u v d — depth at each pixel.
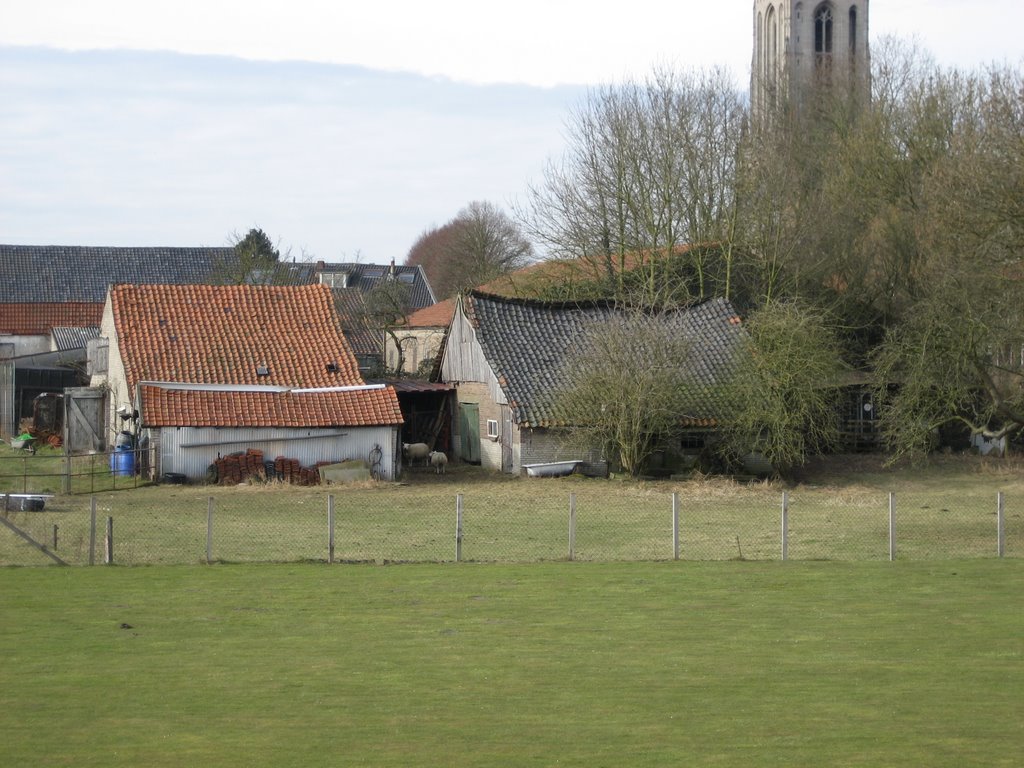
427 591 25.61
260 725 15.90
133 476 49.31
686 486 49.09
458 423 61.19
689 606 24.17
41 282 100.25
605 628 22.11
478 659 19.75
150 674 18.70
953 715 16.20
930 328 41.44
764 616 23.20
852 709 16.58
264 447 50.59
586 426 52.34
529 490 48.03
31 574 27.33
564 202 67.69
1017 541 33.81
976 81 63.12
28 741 15.12
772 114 78.81
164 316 56.22
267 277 87.56
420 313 95.50
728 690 17.70
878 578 27.30
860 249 64.12
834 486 51.25
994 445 62.41
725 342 57.69
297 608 23.81
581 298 65.50
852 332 63.53
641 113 66.88
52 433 63.25
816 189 69.69
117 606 23.91
